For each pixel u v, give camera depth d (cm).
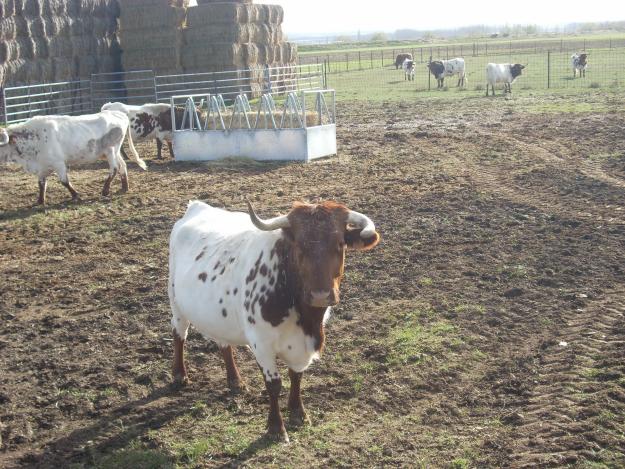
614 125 1881
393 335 679
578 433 498
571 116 2098
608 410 524
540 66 4141
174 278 574
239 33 2962
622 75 3419
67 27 2644
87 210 1215
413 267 860
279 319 480
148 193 1328
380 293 785
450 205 1147
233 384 589
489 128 1958
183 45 2967
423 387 580
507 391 568
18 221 1158
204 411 556
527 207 1115
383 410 550
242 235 530
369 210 1138
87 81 2803
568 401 542
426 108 2516
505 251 906
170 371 627
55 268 926
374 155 1641
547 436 498
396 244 955
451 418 534
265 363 492
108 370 634
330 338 680
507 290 771
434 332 679
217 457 493
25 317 766
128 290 832
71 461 500
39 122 1224
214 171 1522
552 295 757
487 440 500
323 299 445
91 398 586
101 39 2900
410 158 1582
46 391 600
